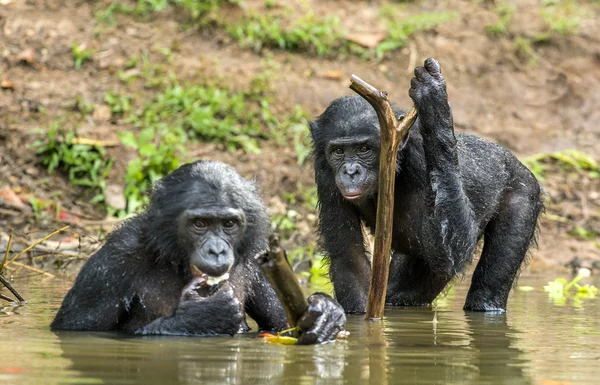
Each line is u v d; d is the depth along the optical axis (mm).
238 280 11250
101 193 20047
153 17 24922
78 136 20781
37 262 17281
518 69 25469
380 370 8664
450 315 12977
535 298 14992
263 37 24812
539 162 23062
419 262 14430
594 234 20641
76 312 10898
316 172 13305
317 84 24000
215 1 25359
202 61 23812
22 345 9719
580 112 24656
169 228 10781
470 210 12602
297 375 8391
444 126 12266
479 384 8148
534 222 14359
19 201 19281
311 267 17641
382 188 11547
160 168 20141
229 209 10555
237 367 8703
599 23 26922
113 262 10984
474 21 26656
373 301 12094
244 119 22750
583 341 10531
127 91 22641
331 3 26875
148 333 10586
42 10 24344
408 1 27516
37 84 22359
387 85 24359
